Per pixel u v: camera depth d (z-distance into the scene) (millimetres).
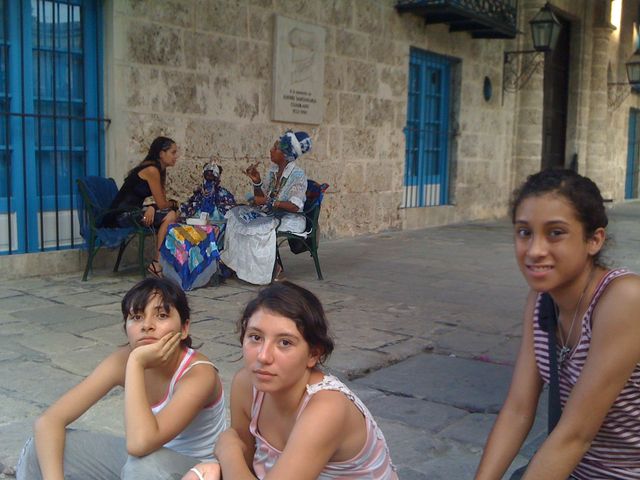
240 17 8922
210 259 6938
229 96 8898
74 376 4363
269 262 7152
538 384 1996
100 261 7750
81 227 7277
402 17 11711
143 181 7145
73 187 7641
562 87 17922
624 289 1729
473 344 5379
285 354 1933
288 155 7492
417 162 12820
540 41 13023
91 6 7586
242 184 9195
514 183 15578
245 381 2160
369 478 2012
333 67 10461
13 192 7164
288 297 1968
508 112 15062
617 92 20469
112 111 7711
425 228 12789
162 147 7207
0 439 3428
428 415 3941
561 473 1754
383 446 2074
